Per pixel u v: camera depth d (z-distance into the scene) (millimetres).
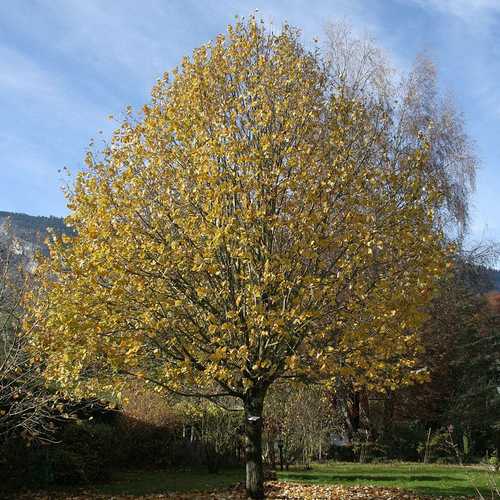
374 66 22000
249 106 11320
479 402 26703
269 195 10477
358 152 12523
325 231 10797
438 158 21953
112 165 11516
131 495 13523
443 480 15359
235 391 11484
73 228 11812
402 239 10930
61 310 10258
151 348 10750
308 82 12062
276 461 19984
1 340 12250
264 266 10094
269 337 10328
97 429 17203
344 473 17562
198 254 9742
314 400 20406
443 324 26062
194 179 10695
